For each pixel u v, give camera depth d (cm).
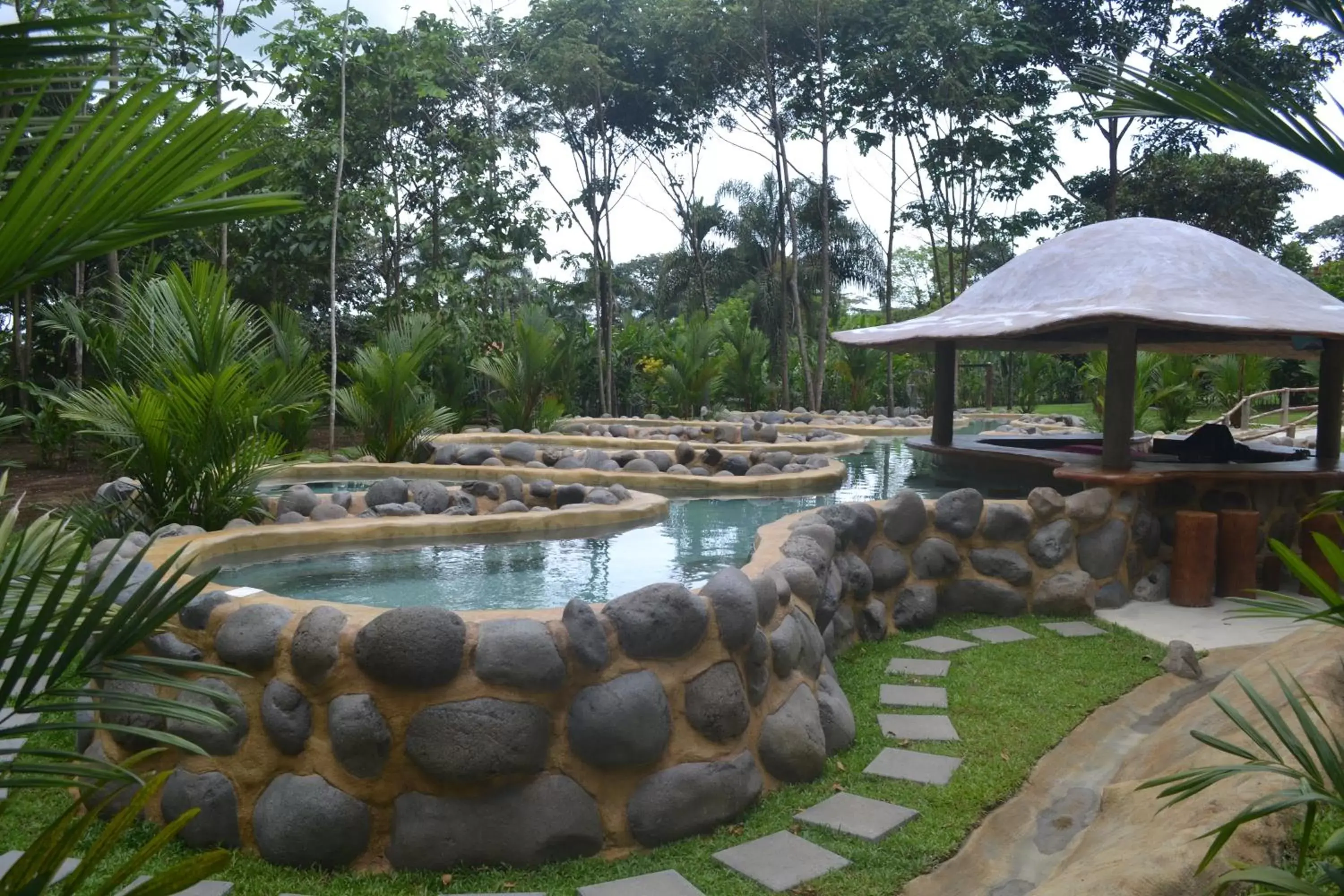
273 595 381
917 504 605
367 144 1706
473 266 1770
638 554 691
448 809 320
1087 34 2312
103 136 132
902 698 469
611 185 2394
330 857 320
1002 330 738
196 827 333
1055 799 375
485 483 820
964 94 2252
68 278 1459
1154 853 255
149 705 168
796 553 470
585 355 2045
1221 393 2053
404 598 555
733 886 304
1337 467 730
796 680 401
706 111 2569
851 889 301
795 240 2377
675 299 3212
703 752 346
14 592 243
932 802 360
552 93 2197
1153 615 630
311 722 330
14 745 383
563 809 324
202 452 648
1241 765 197
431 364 1638
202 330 734
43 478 1112
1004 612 621
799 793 369
